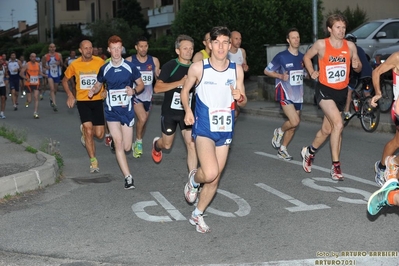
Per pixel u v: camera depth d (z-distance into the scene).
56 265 5.91
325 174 9.54
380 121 14.12
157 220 7.36
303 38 24.70
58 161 10.52
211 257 6.00
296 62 10.45
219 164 6.63
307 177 9.35
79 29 54.09
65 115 19.80
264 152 11.63
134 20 46.88
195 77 6.42
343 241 6.33
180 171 10.23
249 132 14.41
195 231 6.88
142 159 11.36
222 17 24.02
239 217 7.38
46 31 59.88
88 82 10.07
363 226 6.80
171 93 8.74
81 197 8.57
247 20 24.00
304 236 6.55
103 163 11.09
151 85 11.21
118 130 8.95
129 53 36.88
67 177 9.96
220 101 6.43
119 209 7.90
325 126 9.15
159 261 5.94
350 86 13.94
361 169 9.83
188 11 24.94
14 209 7.98
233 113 6.55
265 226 6.96
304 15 24.56
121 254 6.17
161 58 31.17
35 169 9.20
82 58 10.13
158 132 14.86
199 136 6.47
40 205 8.16
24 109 22.28
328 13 27.42
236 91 6.34
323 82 8.90
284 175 9.55
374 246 6.16
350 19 26.39
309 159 9.53
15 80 22.16
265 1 24.03
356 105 14.05
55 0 63.03
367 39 20.48
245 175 9.64
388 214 7.20
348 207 7.59
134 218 7.47
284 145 10.82
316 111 16.88
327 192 8.38
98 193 8.79
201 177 6.49
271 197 8.24
